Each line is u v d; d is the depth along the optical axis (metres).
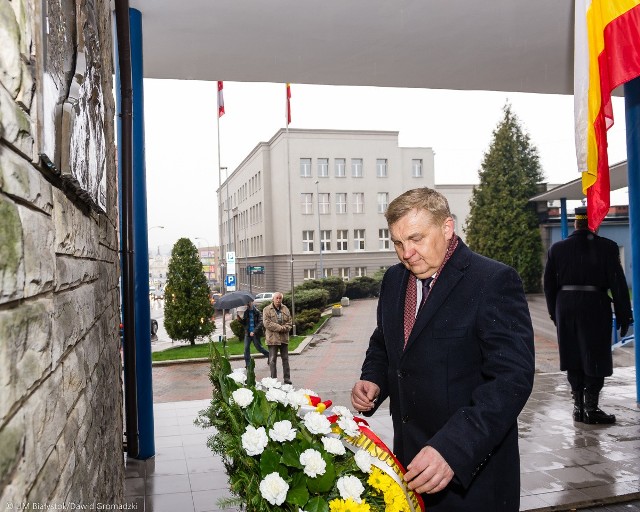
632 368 8.88
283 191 49.22
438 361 1.92
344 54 6.13
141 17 5.00
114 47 4.90
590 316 5.35
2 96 0.77
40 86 0.99
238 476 1.69
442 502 1.92
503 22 5.45
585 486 3.92
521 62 6.58
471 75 7.05
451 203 57.56
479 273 1.95
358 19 5.25
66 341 1.18
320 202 49.06
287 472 1.60
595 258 5.33
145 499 3.92
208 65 6.36
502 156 34.50
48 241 1.05
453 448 1.68
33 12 0.98
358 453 1.66
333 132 49.12
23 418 0.79
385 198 50.06
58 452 1.04
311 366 12.79
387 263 49.81
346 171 49.38
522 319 1.90
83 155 1.49
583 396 5.60
